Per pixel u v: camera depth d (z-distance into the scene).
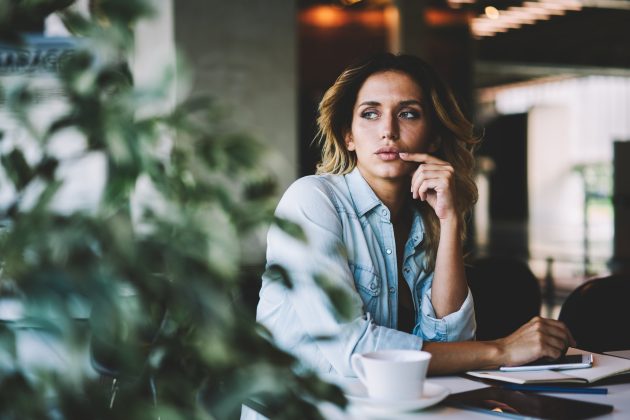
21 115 0.46
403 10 7.72
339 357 1.50
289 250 1.33
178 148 0.48
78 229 0.45
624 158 10.31
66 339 0.43
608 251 11.98
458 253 1.80
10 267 0.44
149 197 0.49
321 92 7.67
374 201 1.82
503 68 16.84
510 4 11.63
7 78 0.47
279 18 5.60
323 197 1.76
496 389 1.36
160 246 0.47
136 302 0.46
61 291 0.42
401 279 1.89
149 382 0.52
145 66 0.47
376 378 1.20
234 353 0.49
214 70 5.44
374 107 1.84
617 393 1.35
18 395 0.44
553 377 1.40
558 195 21.81
